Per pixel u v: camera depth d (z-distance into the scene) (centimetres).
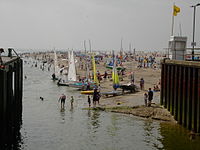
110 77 8275
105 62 13975
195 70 2528
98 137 2739
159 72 9262
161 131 2809
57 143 2586
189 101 2634
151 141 2552
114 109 3859
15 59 2930
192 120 2572
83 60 15850
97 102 4541
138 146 2438
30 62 18562
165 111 3362
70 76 7312
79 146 2495
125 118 3425
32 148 2448
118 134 2805
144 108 3650
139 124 3127
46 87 6912
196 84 2527
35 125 3212
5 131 2233
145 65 11794
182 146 2356
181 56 3681
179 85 2891
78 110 4025
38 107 4303
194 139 2475
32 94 5719
